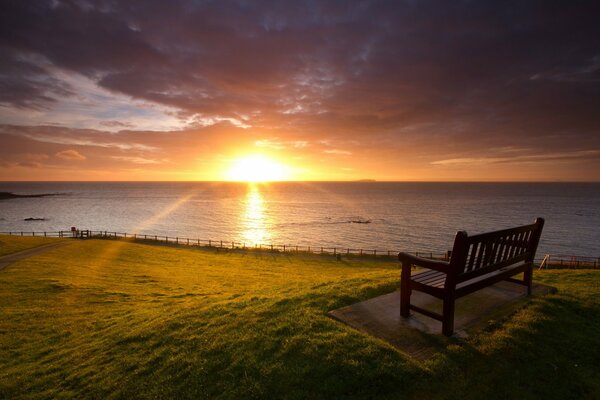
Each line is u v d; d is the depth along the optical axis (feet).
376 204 564.30
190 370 18.69
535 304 23.29
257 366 17.85
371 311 22.95
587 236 243.40
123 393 17.76
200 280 68.18
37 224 320.91
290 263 105.60
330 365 17.01
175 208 497.46
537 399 14.71
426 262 19.74
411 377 15.85
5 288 54.85
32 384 21.17
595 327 20.72
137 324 30.45
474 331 19.65
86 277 66.44
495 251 20.61
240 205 551.59
